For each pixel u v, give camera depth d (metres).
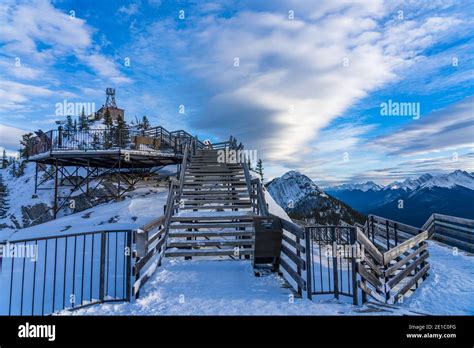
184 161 12.62
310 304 4.39
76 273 6.52
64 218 12.71
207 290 5.06
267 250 5.93
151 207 12.73
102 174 20.16
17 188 22.27
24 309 4.93
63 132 16.33
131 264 4.66
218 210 10.62
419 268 6.64
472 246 9.12
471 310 4.61
